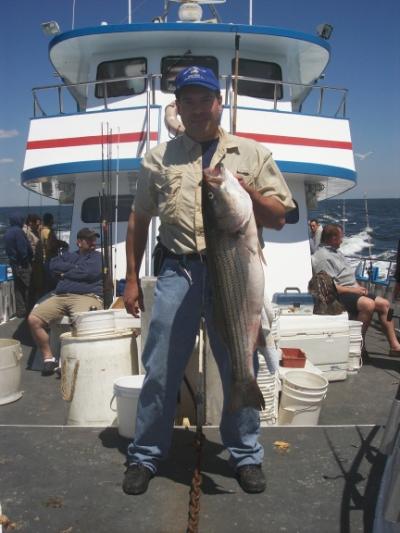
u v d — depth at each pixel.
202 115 2.74
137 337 4.73
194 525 2.39
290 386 4.46
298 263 7.59
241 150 2.84
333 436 3.52
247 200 2.46
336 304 6.16
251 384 2.54
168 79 7.66
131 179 7.54
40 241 9.79
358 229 35.78
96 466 3.13
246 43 7.52
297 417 4.38
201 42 7.50
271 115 6.91
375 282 10.18
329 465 3.14
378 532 2.34
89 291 6.21
